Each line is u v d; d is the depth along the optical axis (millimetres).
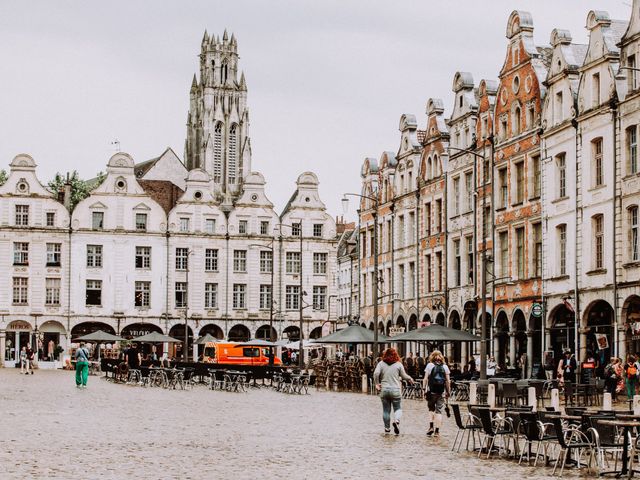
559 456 22812
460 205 69938
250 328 109188
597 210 52750
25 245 103750
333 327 111250
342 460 22531
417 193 77938
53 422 32062
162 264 106875
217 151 172875
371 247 89938
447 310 71250
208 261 108438
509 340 62250
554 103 57375
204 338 92438
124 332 105750
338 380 62406
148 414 36500
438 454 24266
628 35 50469
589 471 21891
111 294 105375
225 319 108188
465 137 69500
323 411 39719
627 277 49938
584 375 50094
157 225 107062
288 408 41688
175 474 19766
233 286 109062
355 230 114812
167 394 52750
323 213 112000
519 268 61656
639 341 49250
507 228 62625
